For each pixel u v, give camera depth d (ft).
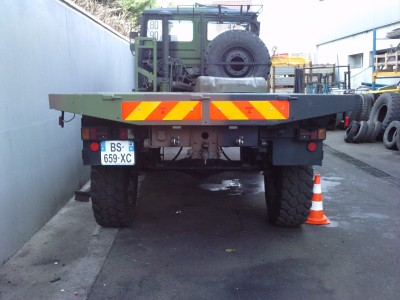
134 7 57.26
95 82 23.86
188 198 19.45
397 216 16.97
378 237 14.69
